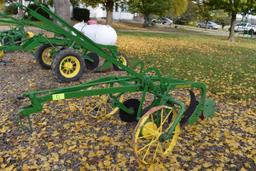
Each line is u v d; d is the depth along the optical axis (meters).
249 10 20.73
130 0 21.78
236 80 8.00
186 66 9.60
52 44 7.52
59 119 5.03
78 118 5.07
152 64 9.62
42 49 8.12
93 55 7.95
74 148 4.14
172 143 3.90
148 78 4.18
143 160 3.65
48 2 25.58
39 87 6.63
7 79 7.29
